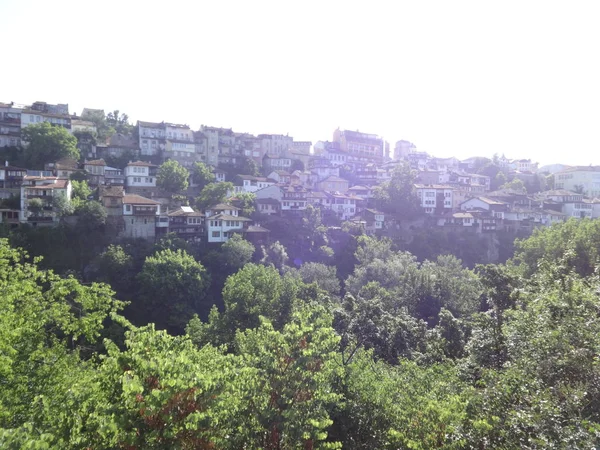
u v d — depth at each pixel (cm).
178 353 1284
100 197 6372
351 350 2669
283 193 8381
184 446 1004
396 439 1432
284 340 1434
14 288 1780
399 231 8606
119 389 1095
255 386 1310
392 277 5644
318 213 7869
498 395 1303
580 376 1297
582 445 961
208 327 3556
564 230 4284
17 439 839
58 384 1555
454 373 2009
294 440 1240
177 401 992
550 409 1085
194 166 8919
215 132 10225
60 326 2088
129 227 6162
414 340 3212
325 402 1418
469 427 1233
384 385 1836
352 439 1706
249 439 1239
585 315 1468
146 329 1307
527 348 1585
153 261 5056
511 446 1098
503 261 8300
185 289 5022
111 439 965
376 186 10075
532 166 14762
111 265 5253
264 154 11569
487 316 2398
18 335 1483
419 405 1548
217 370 1252
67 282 2081
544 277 2220
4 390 1375
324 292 4594
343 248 7369
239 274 4009
